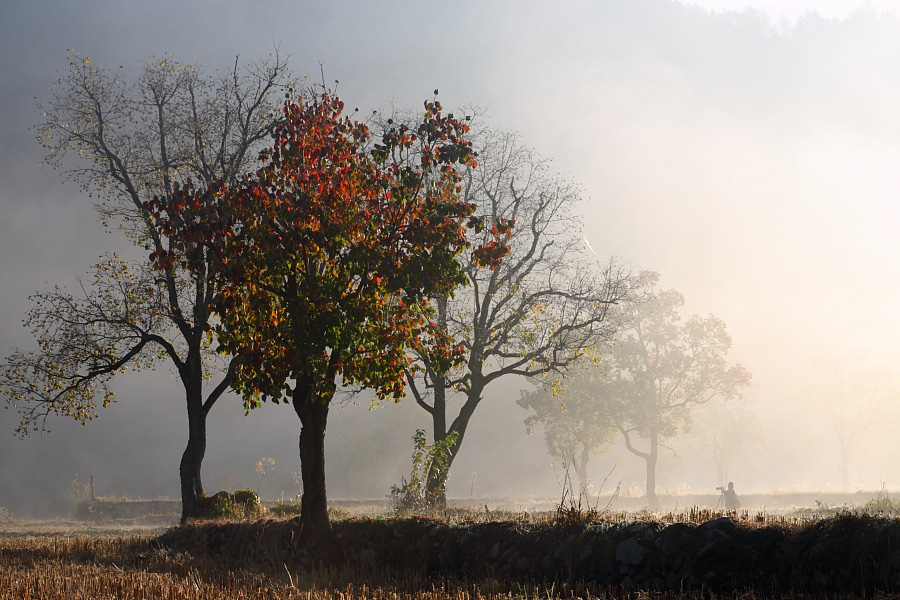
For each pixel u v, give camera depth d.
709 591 9.46
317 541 14.88
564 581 11.10
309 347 14.59
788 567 9.57
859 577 8.91
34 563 14.05
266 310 15.03
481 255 17.00
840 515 9.71
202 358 30.50
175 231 15.66
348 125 17.02
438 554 13.20
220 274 15.77
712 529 10.33
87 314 28.83
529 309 30.89
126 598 9.37
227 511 26.25
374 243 15.62
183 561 14.45
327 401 15.83
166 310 29.38
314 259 15.89
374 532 14.52
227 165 31.36
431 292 16.31
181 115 31.91
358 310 14.99
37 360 28.22
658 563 10.54
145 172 31.00
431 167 17.38
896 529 8.91
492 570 12.06
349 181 16.41
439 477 21.88
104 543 18.11
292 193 16.14
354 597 9.93
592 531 11.53
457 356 16.94
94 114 31.00
